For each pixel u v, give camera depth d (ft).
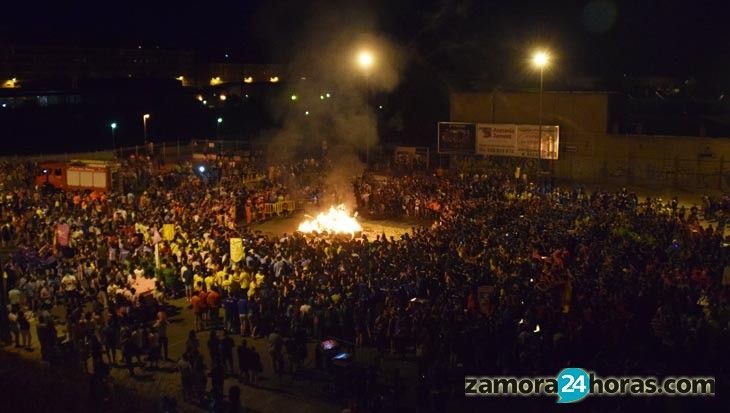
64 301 83.46
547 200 128.88
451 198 137.90
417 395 57.67
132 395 59.62
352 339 74.33
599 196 131.85
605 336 62.18
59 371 62.39
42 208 125.90
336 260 91.40
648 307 68.03
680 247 90.07
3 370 59.00
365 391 58.70
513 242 94.17
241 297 76.84
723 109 235.20
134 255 94.79
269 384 65.51
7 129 273.54
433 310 68.69
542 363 61.98
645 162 173.47
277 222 141.69
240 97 395.34
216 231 105.40
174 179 167.53
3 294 75.56
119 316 71.92
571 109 181.98
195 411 59.31
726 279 75.46
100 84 362.12
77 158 224.12
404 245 94.89
